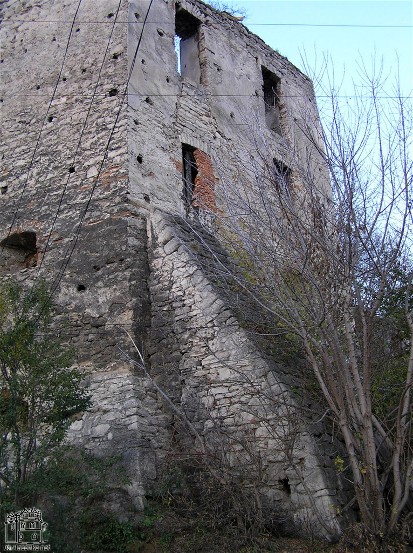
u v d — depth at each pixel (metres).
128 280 9.88
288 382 8.44
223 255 10.76
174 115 12.57
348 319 7.77
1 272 11.33
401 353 9.24
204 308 9.34
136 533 7.25
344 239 8.18
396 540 6.82
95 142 11.31
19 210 11.42
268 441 8.06
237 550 7.00
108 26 12.28
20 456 7.23
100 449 8.48
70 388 7.49
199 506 7.67
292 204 9.35
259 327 9.05
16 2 13.49
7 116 12.40
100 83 11.79
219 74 14.50
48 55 12.61
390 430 7.54
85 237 10.54
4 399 7.24
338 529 7.20
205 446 7.87
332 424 8.30
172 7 13.80
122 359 9.32
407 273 8.95
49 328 8.99
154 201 11.07
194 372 9.05
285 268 9.14
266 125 15.38
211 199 12.41
